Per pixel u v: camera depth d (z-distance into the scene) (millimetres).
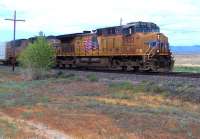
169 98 28094
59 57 61750
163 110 24469
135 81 35125
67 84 39656
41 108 27688
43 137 19359
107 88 34250
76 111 25797
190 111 24516
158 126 20547
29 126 22375
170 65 45250
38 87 39531
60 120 23484
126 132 19859
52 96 32969
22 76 51250
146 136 19000
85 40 55094
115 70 48844
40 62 49094
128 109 25203
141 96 29812
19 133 19891
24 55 50594
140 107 25922
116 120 22438
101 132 20250
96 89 34562
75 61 57812
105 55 50469
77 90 35312
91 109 26016
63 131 21172
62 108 27109
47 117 24625
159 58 44438
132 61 46188
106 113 24391
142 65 44438
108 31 50188
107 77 40438
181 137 18656
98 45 52062
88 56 54312
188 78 34031
